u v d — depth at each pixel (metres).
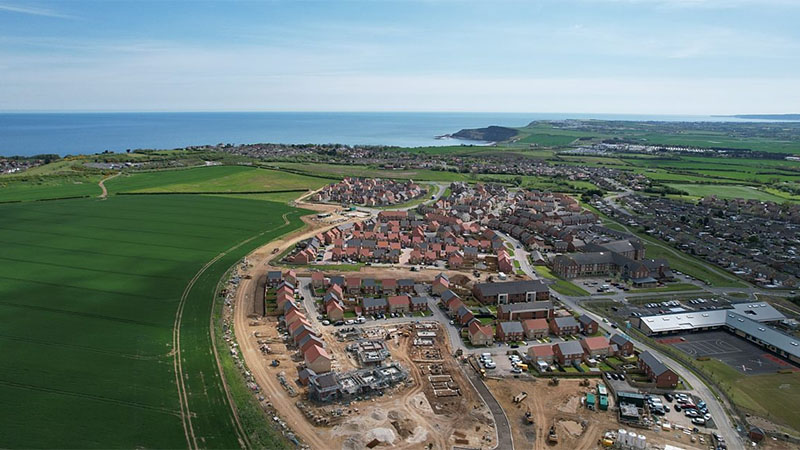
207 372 106.06
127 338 118.56
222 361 111.50
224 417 90.88
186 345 117.44
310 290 161.25
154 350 113.75
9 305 133.25
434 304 153.62
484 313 144.62
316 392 100.38
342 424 92.31
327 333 131.38
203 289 153.88
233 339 124.38
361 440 87.88
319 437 88.56
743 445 89.75
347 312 146.12
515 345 127.44
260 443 84.62
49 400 91.69
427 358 119.06
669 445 89.00
